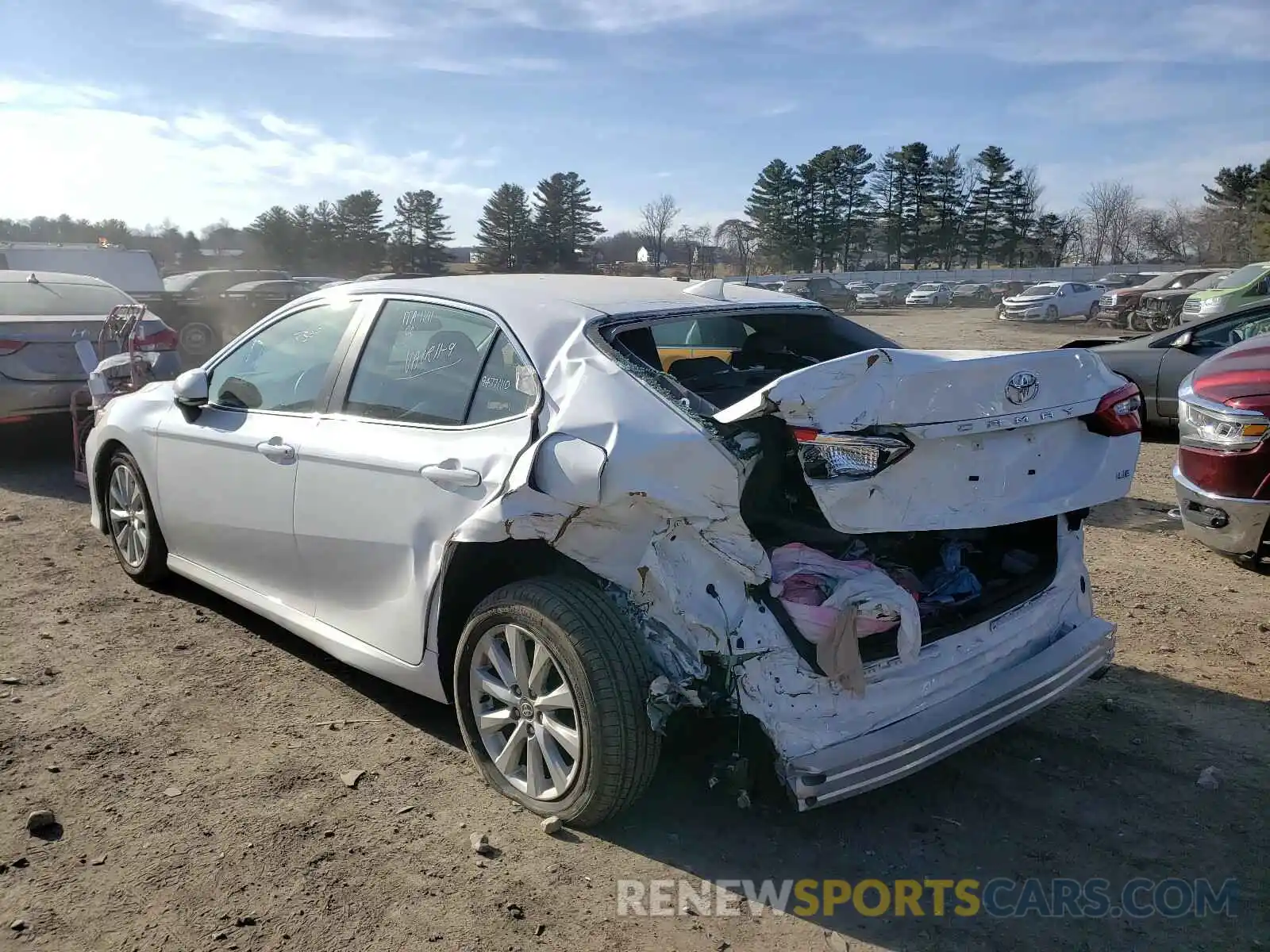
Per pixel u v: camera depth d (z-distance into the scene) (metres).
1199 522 5.57
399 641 3.51
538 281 3.88
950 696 3.00
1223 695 4.06
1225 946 2.61
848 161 87.00
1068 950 2.60
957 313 47.25
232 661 4.30
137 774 3.36
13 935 2.57
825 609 2.78
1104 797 3.31
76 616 4.76
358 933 2.61
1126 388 3.25
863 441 2.69
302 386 4.04
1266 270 18.72
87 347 7.29
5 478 7.75
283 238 76.44
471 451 3.23
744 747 2.78
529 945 2.58
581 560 2.96
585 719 2.87
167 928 2.61
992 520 2.93
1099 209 90.75
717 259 96.00
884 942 2.62
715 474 2.74
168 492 4.64
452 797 3.26
